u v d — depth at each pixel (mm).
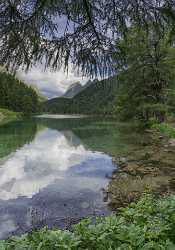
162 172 13828
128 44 3486
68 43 3168
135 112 35812
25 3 2688
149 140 24766
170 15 3033
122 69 3506
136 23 3262
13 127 47875
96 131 38656
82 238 3254
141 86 26344
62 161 18266
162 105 29922
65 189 12094
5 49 2828
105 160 17938
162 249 2830
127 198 10445
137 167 15133
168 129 27234
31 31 2865
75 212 9375
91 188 12094
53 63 3127
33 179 13914
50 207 9938
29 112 118188
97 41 3285
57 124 60031
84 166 16531
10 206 10102
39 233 3377
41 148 24094
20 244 3135
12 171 15594
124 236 3145
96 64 3367
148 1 3014
